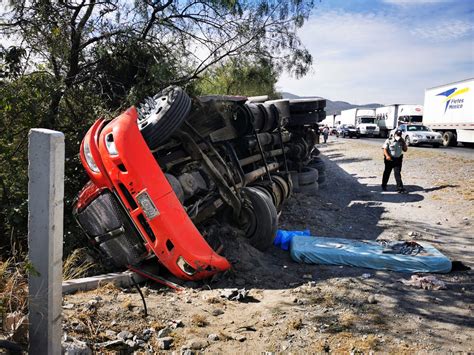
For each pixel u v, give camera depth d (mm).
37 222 2447
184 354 3381
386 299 4738
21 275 3537
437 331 3994
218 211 6418
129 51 9195
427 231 8102
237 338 3711
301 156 11969
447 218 9055
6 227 6477
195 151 5773
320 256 5941
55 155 2424
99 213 5062
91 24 9258
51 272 2477
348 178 15250
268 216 6207
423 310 4465
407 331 3977
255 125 8406
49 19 8594
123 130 4699
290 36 10023
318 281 5316
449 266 5668
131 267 5109
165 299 4523
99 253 5543
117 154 4656
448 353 3574
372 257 5797
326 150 30516
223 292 4711
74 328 3449
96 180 4992
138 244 5008
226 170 6277
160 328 3775
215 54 10250
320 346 3633
